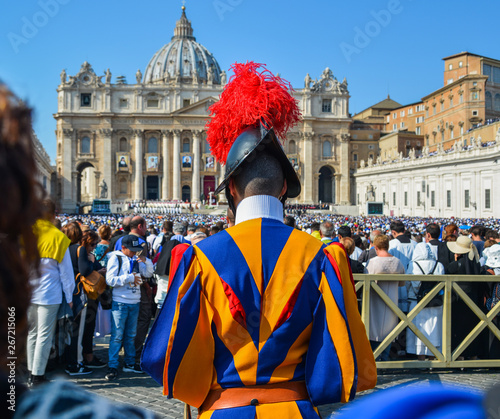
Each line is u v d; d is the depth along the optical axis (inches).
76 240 367.2
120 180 3961.6
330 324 113.9
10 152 49.1
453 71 3622.0
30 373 308.7
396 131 4151.1
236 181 130.4
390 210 3216.0
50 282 300.8
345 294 119.0
